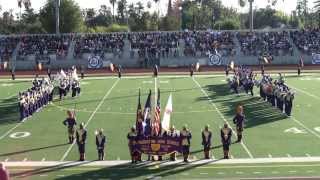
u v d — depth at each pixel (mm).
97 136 25609
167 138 24969
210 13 145250
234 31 82125
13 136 31531
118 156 26281
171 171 23328
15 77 65562
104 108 40812
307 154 26141
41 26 111312
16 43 79875
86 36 81625
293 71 67500
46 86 43875
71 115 30172
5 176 17203
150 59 76125
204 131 25734
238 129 29109
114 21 146250
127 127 33406
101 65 76125
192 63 75812
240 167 23828
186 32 82375
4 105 42844
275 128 32625
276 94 39094
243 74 50094
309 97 44812
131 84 55875
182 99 44562
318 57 75625
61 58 76688
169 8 123812
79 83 54531
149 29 132000
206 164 24516
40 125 34688
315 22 147500
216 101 43312
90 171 23500
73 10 106875
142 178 22219
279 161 24828
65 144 29188
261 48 77688
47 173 23281
